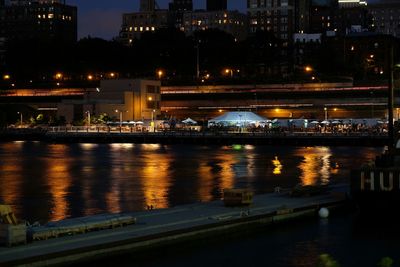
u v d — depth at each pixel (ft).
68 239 124.47
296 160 371.35
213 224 139.85
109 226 135.23
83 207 194.59
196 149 484.33
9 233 118.62
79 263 117.50
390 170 155.02
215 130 596.29
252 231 148.77
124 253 124.16
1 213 121.90
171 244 132.16
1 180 268.21
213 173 295.89
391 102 188.34
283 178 274.57
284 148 496.64
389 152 168.35
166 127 647.56
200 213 153.48
